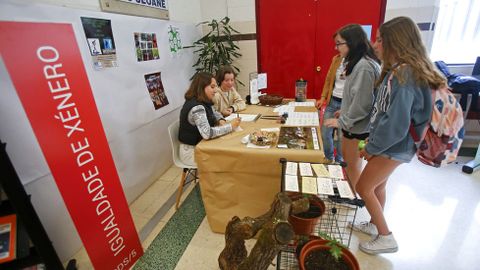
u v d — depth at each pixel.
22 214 1.04
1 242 1.06
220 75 2.43
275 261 1.49
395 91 1.20
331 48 3.38
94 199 1.34
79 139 1.25
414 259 1.59
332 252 1.14
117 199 1.49
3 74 1.27
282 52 3.56
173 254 1.70
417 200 2.13
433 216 1.95
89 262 1.69
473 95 2.74
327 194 1.14
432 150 1.30
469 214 1.95
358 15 3.19
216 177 1.64
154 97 2.57
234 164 1.56
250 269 1.09
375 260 1.59
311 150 1.44
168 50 2.80
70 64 1.20
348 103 1.78
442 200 2.13
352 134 1.82
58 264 1.20
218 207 1.75
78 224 1.26
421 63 1.18
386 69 1.31
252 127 1.85
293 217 1.35
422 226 1.85
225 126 1.76
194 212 2.12
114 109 2.05
